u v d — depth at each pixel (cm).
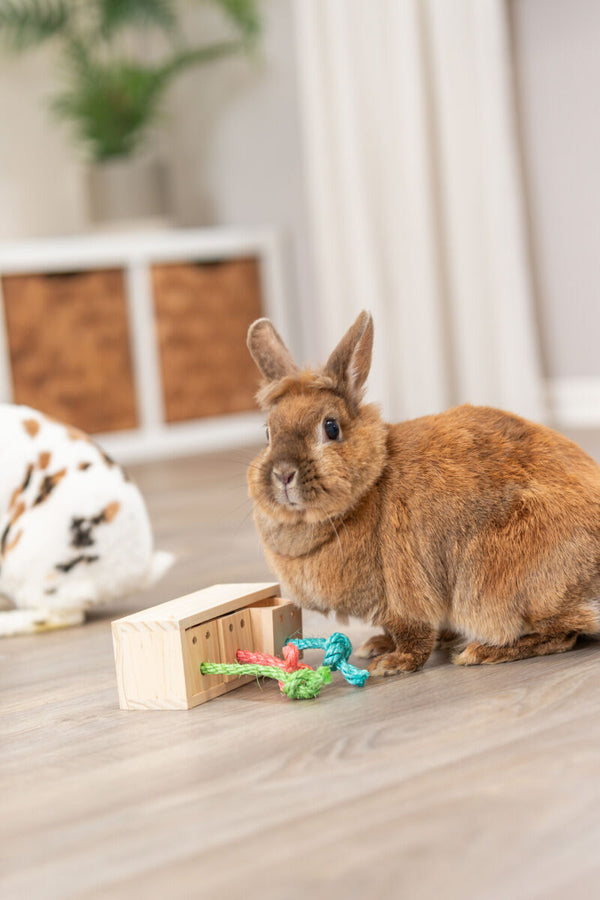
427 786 122
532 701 149
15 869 110
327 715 151
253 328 177
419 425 177
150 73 562
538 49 477
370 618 173
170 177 591
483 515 167
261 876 104
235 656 172
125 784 131
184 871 106
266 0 568
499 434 174
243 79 586
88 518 220
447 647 184
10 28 568
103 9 570
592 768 123
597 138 465
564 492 167
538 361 496
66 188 601
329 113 515
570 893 96
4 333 495
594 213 470
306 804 120
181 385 546
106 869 108
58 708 167
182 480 441
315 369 175
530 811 113
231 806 121
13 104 582
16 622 219
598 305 475
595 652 171
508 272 472
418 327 498
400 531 167
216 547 298
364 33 496
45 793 130
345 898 98
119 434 530
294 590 174
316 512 163
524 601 167
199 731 149
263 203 592
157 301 536
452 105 475
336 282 523
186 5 600
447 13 470
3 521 216
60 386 512
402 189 495
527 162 488
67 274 512
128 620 162
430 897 97
